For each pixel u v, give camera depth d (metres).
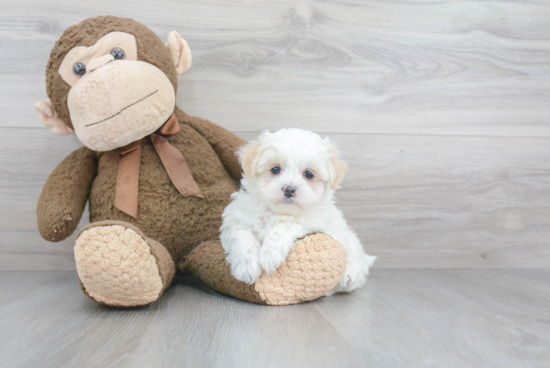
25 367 0.85
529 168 1.96
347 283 1.44
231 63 1.78
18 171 1.74
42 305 1.28
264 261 1.25
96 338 1.00
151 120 1.35
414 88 1.87
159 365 0.86
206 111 1.80
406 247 1.92
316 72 1.82
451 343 1.02
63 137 1.76
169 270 1.33
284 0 1.78
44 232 1.40
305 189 1.30
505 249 1.97
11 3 1.67
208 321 1.14
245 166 1.38
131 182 1.44
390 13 1.83
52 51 1.42
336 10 1.81
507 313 1.27
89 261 1.09
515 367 0.89
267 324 1.12
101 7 1.71
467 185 1.93
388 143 1.88
